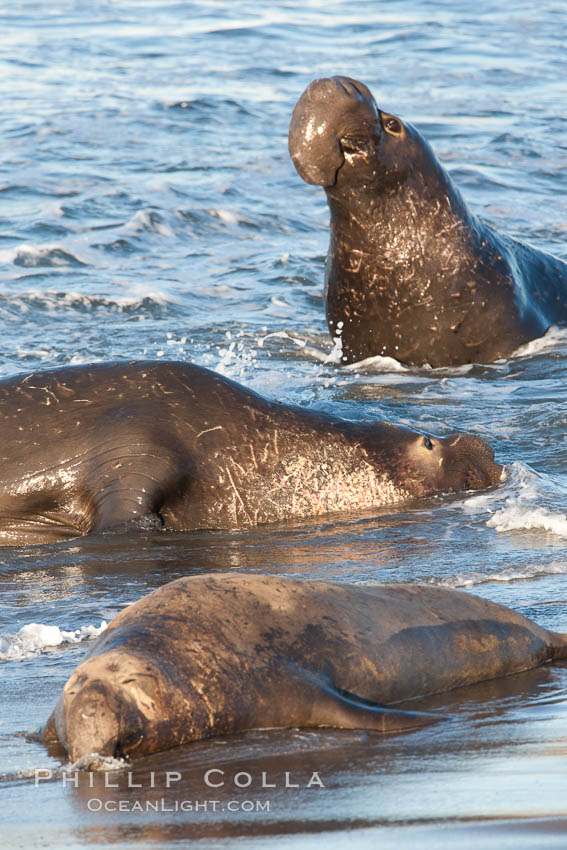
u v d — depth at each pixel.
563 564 20.23
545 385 34.22
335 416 26.81
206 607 13.62
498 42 101.50
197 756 12.25
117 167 63.94
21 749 12.80
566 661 15.77
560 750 11.80
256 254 51.69
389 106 79.38
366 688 13.77
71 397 25.17
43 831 10.27
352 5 118.06
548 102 81.62
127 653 12.68
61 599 19.64
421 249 36.53
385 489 25.89
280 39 102.12
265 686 13.02
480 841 8.88
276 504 25.28
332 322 38.53
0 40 101.69
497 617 15.45
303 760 11.98
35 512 24.58
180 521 24.89
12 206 56.72
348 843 9.20
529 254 40.75
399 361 37.72
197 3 119.44
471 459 26.77
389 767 11.62
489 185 62.47
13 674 15.80
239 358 37.38
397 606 14.84
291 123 34.56
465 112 78.31
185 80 86.19
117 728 12.11
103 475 24.28
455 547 21.86
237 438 25.33
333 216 37.09
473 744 12.29
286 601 14.08
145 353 37.06
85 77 87.00
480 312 37.31
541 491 25.06
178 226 55.03
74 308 42.88
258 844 9.44
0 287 45.09
